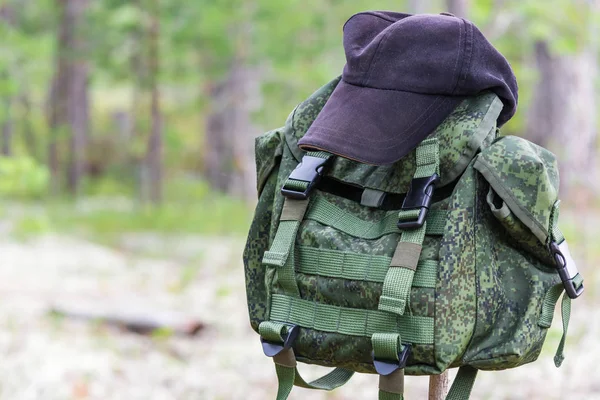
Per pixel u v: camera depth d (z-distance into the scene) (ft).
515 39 60.03
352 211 8.80
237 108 95.14
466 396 8.55
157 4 77.77
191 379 24.12
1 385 22.49
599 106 74.69
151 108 82.53
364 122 8.49
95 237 62.80
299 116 9.45
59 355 24.86
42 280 39.96
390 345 7.85
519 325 8.16
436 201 8.42
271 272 9.02
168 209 80.02
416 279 8.09
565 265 8.18
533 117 71.87
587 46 55.83
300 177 8.84
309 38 89.81
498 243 8.38
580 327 27.73
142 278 42.14
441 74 8.44
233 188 102.53
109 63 86.33
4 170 44.45
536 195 7.99
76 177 102.99
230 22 81.30
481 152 8.20
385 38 8.72
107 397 22.15
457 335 8.02
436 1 61.62
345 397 22.63
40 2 101.55
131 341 28.50
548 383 22.26
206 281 41.55
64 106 101.76
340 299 8.45
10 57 61.52
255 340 29.22
